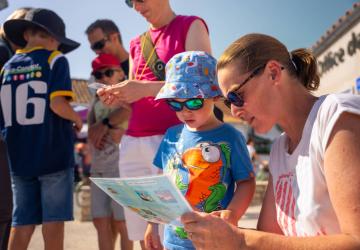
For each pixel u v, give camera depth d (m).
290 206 1.73
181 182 2.52
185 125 2.71
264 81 1.68
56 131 3.38
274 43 1.73
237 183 2.46
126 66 4.79
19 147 3.38
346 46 10.26
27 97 3.42
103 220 4.24
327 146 1.48
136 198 1.75
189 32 3.02
